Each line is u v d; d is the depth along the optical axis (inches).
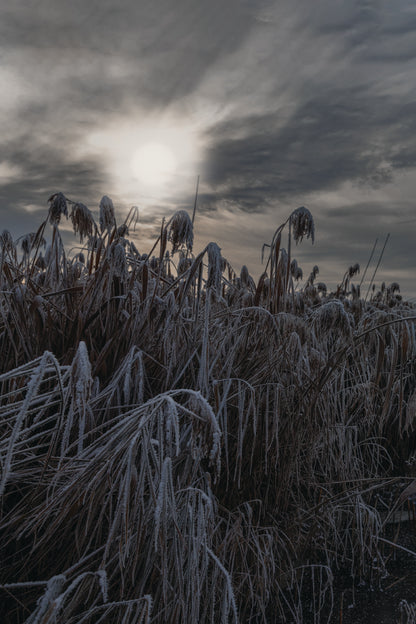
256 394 81.5
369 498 97.3
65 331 77.9
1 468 47.5
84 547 58.3
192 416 46.6
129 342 78.0
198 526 52.5
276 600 69.0
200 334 85.8
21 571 57.2
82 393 37.2
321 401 89.7
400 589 76.6
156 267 111.9
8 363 70.7
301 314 115.9
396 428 114.9
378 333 83.0
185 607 52.1
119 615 49.8
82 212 91.6
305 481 90.4
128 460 44.6
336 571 81.9
